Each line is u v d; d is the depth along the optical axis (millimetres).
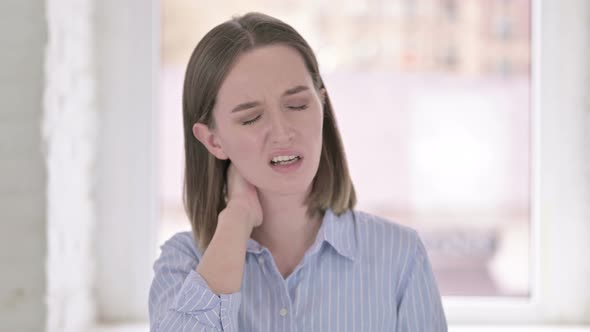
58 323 1434
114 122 1663
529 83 1688
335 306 1049
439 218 1699
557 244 1656
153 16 1654
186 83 1074
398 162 1688
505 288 1710
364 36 1673
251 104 983
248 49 993
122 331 1581
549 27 1643
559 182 1654
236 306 995
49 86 1387
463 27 1679
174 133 1705
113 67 1655
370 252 1088
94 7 1639
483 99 1688
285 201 1068
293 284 1057
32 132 1372
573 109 1646
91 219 1644
